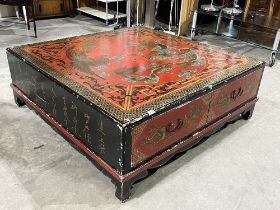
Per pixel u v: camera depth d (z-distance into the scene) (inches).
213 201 50.1
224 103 62.4
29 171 55.2
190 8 139.3
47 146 62.4
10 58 70.2
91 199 49.6
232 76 60.3
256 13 133.0
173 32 145.7
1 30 139.5
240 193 52.0
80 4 175.9
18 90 72.2
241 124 73.6
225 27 141.3
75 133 55.9
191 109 53.7
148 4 148.8
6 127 68.2
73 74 57.9
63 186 52.0
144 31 89.4
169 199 50.3
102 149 49.7
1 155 59.2
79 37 81.0
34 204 48.3
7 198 49.3
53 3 162.2
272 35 134.7
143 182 53.8
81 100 49.7
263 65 69.0
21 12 158.2
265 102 84.7
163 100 49.9
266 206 49.4
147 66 63.4
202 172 56.8
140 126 45.4
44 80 58.9
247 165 59.0
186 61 66.9
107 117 45.0
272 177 56.0
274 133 70.2
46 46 72.9
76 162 58.0
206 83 56.5
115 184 49.2
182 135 55.2
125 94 51.2
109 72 59.6
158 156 51.6
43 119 66.6
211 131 62.7
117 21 156.6
